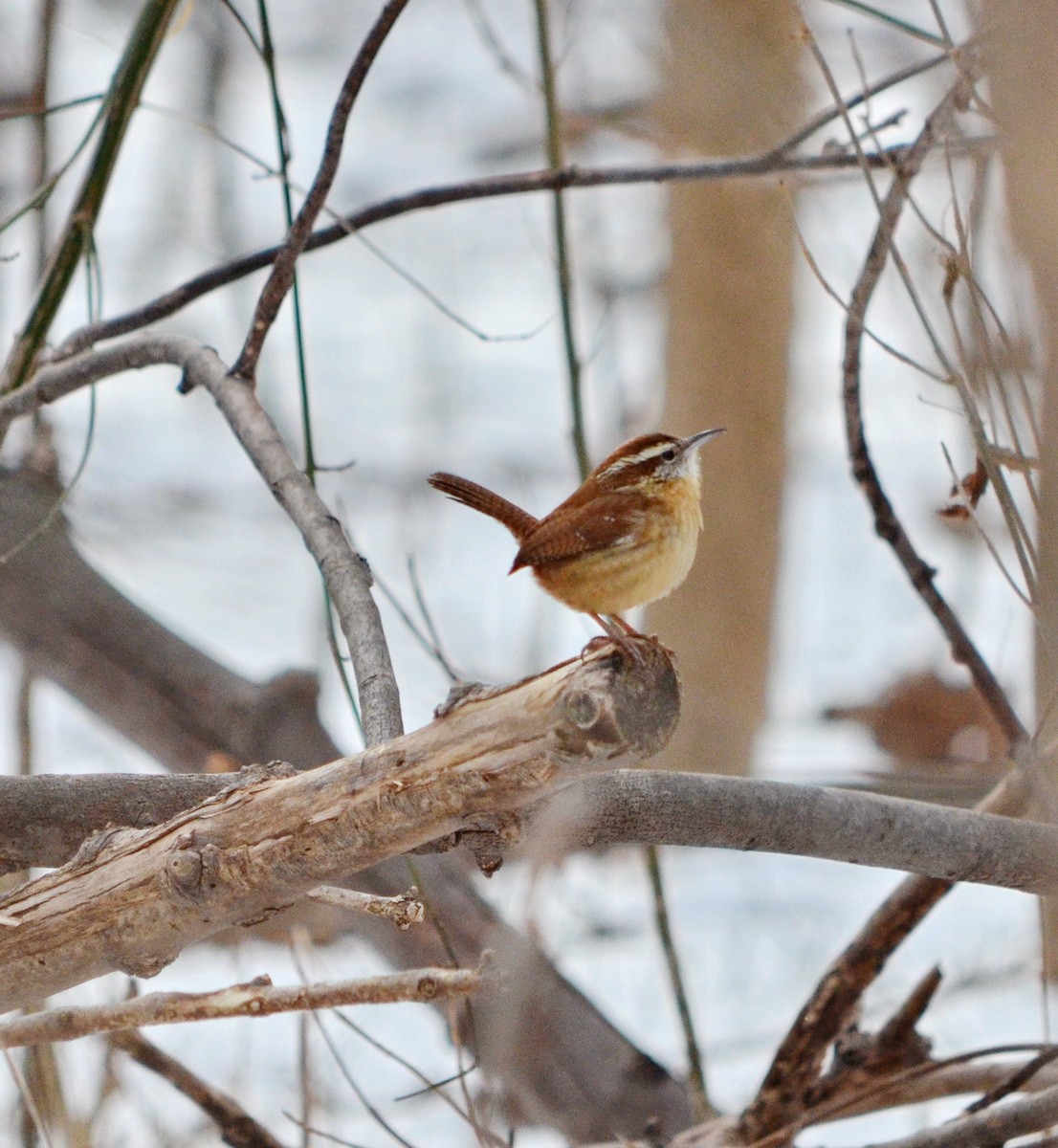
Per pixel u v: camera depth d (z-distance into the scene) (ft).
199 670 41.55
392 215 28.04
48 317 28.27
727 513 56.24
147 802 19.92
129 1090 26.22
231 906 16.33
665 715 14.23
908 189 22.74
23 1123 26.76
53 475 44.42
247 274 28.35
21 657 41.91
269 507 67.97
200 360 25.04
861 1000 27.78
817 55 21.39
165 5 26.02
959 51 21.29
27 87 61.46
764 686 54.90
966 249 19.52
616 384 64.18
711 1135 27.12
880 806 19.02
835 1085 26.66
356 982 17.93
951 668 46.75
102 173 27.14
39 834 19.74
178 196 76.64
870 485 26.11
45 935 17.15
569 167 27.99
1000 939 38.27
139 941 16.92
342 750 42.27
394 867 34.22
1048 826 19.58
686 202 56.85
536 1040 31.24
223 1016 18.15
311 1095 25.71
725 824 18.44
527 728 14.15
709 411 57.16
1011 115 18.79
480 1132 21.95
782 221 50.57
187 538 65.10
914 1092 26.78
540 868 27.89
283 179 24.86
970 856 19.26
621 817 18.04
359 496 67.00
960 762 41.68
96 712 41.93
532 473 67.46
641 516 23.53
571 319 31.89
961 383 19.34
